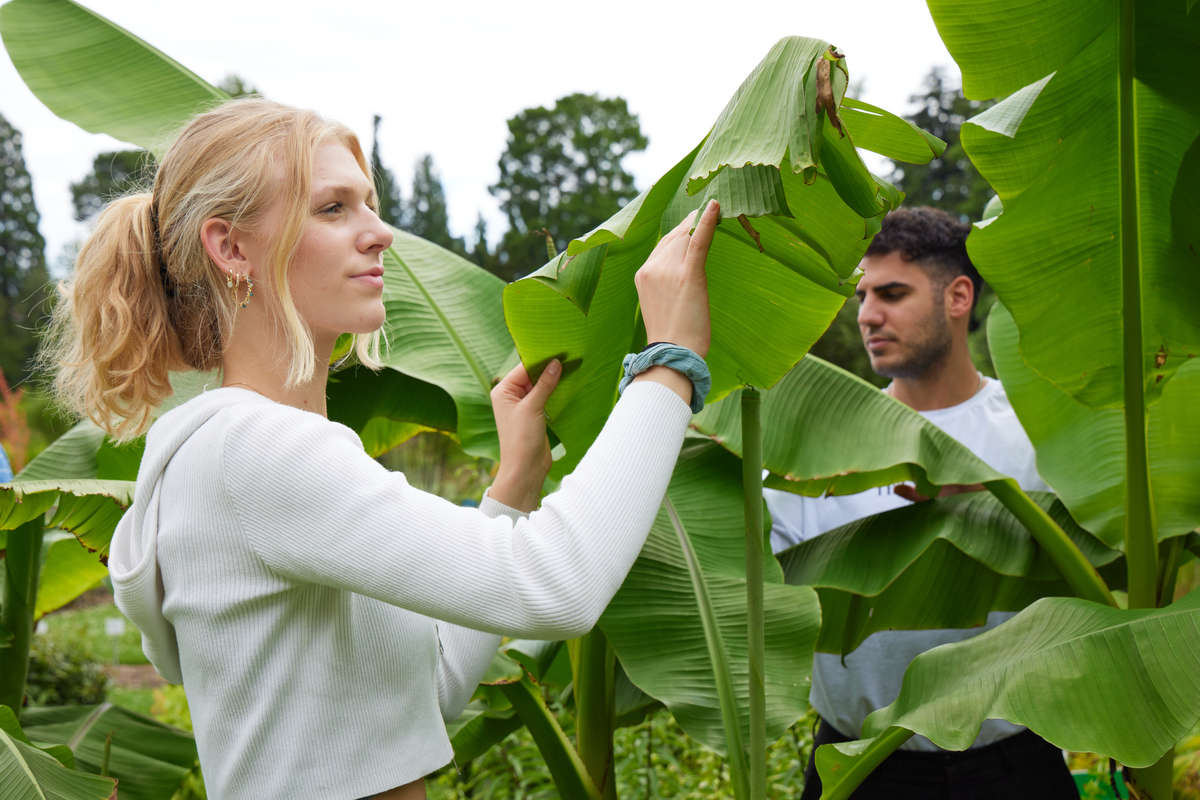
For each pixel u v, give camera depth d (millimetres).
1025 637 1667
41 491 1828
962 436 2609
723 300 1468
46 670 6602
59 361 1226
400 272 2426
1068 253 1879
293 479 964
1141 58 1642
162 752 2656
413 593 948
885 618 2336
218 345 1147
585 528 973
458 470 6086
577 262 1257
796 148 996
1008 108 1803
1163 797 1917
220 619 992
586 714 2154
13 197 45562
